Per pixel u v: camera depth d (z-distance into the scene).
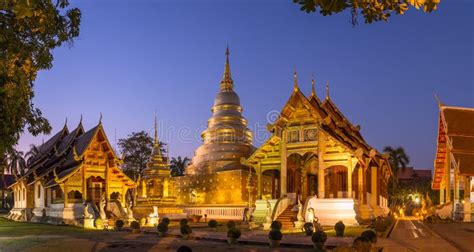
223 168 58.00
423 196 80.88
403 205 89.56
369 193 46.34
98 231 32.91
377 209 45.62
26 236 28.17
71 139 46.69
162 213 49.47
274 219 35.66
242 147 60.00
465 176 44.97
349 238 25.42
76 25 14.73
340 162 38.25
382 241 23.55
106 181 42.75
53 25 14.00
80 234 29.89
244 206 50.69
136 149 80.25
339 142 38.09
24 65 14.11
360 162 39.56
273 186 44.81
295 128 40.28
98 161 42.75
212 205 53.09
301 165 43.84
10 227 36.84
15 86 13.75
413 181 103.56
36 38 14.09
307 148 39.50
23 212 51.28
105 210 41.59
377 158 47.81
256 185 55.75
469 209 44.34
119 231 33.16
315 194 43.84
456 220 44.75
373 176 46.75
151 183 53.66
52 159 49.34
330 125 41.94
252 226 34.81
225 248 22.28
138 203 52.44
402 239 24.62
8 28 13.23
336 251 16.05
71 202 41.12
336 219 36.34
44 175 44.94
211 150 60.41
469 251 19.81
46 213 45.50
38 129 15.63
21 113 14.76
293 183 43.19
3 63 13.34
